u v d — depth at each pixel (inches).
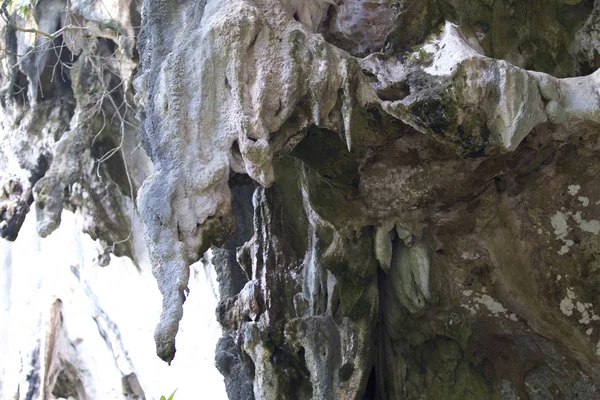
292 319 127.1
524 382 131.3
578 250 117.5
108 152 189.9
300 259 133.0
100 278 249.9
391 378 126.3
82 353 269.3
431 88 95.3
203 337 217.5
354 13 119.3
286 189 132.3
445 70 96.0
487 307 125.1
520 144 109.8
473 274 123.3
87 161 200.1
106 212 207.3
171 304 88.6
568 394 128.8
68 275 267.3
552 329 122.4
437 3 106.0
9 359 288.2
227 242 151.1
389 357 127.0
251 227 148.9
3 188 205.9
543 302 120.9
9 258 295.7
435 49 100.3
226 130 93.5
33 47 195.2
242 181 100.8
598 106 97.7
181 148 93.9
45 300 277.1
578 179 113.1
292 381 128.0
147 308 235.3
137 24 183.2
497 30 115.8
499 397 127.7
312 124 99.9
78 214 232.1
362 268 122.0
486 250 120.4
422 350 126.2
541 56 115.3
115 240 209.3
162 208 91.8
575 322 120.6
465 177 113.5
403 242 121.5
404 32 104.3
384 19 118.4
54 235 273.3
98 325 255.4
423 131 97.7
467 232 120.0
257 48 94.8
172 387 227.6
